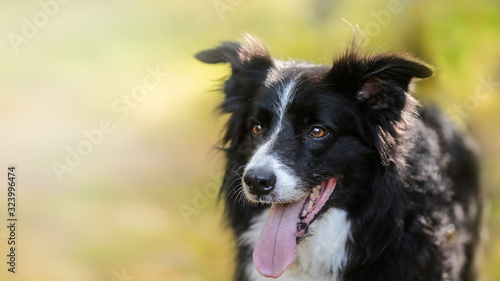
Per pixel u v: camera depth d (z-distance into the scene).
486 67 9.44
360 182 4.79
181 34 11.67
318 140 4.78
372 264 4.79
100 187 10.71
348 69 4.73
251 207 5.16
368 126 4.77
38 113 12.26
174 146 12.30
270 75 5.17
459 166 5.81
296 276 5.02
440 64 8.86
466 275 6.01
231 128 5.41
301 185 4.64
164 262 8.02
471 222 6.00
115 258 8.19
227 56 5.36
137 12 11.94
